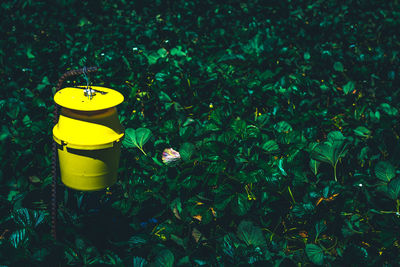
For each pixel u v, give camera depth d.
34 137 2.67
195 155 2.58
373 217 2.48
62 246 2.23
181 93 3.08
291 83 3.23
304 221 2.55
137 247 2.39
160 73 3.12
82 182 2.35
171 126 2.75
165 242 2.48
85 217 2.53
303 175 2.51
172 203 2.55
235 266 2.21
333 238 2.51
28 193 2.58
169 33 4.37
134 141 2.62
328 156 2.53
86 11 5.15
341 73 3.51
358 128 2.83
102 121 2.28
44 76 3.20
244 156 2.62
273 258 2.30
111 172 2.38
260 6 5.36
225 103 3.08
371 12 5.34
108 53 3.45
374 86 3.46
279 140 2.67
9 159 2.59
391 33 4.73
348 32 4.48
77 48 3.64
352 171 2.65
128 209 2.53
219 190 2.52
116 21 4.93
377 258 2.37
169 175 2.56
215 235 2.53
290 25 4.66
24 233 2.26
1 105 2.83
